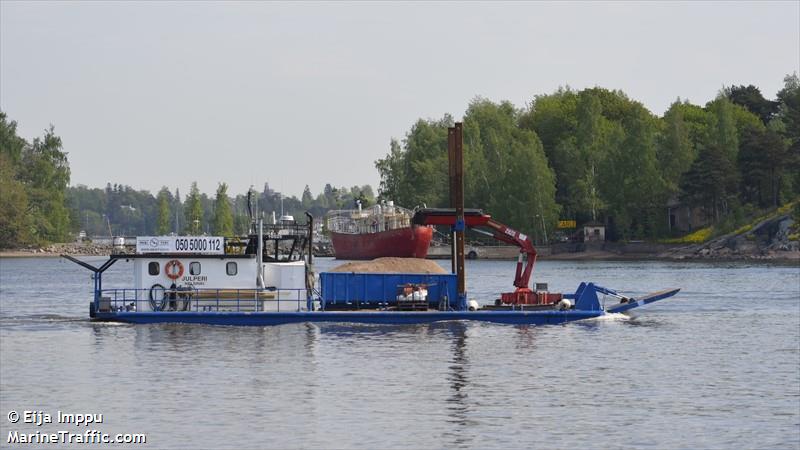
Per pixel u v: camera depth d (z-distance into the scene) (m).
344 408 79.75
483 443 70.38
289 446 69.62
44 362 98.81
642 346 110.56
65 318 137.25
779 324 132.25
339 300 125.25
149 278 121.88
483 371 94.75
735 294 188.12
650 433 73.12
